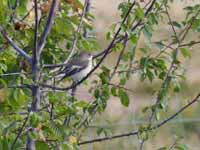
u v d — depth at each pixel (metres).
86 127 10.02
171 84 10.37
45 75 9.12
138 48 10.37
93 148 18.95
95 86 10.05
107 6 28.53
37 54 8.63
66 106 9.37
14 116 8.83
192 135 21.14
